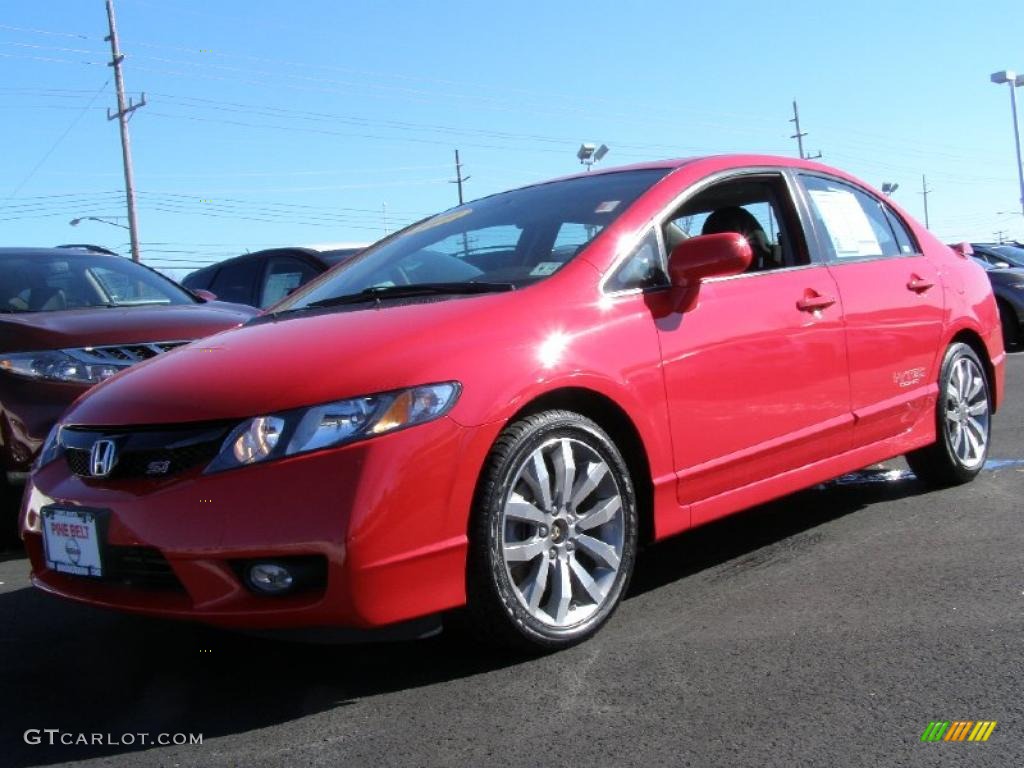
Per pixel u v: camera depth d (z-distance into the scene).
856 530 4.55
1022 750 2.51
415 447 2.86
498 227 4.11
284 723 2.86
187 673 3.28
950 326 5.03
